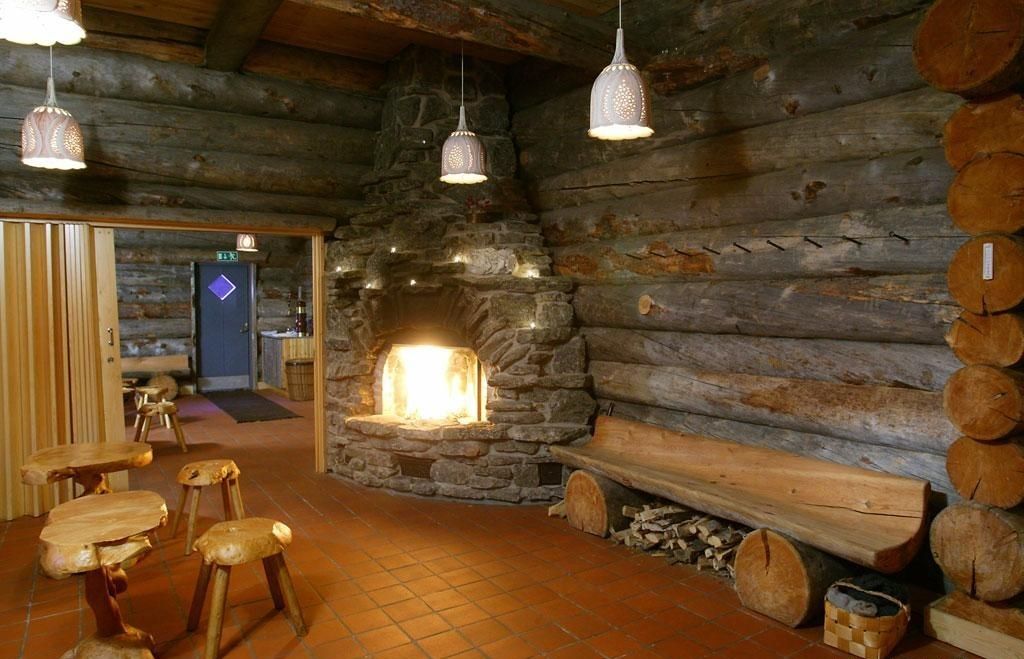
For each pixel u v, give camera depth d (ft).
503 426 18.34
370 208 20.81
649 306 16.79
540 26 14.44
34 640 11.51
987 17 9.32
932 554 11.06
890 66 12.05
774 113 14.11
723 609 12.46
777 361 14.14
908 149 11.97
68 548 9.55
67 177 17.72
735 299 14.76
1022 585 9.84
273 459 23.81
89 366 18.19
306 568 14.33
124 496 11.66
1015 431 9.78
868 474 12.10
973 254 10.02
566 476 18.65
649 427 16.63
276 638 11.47
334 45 20.27
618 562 14.62
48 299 17.61
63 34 9.40
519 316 18.52
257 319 41.06
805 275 13.69
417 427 19.12
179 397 38.01
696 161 15.62
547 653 10.96
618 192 17.88
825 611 11.21
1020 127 9.59
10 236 17.11
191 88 19.29
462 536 16.17
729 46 14.56
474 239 19.29
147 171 18.75
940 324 11.46
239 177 20.06
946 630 10.93
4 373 17.12
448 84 20.53
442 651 11.03
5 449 17.26
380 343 20.36
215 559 10.50
